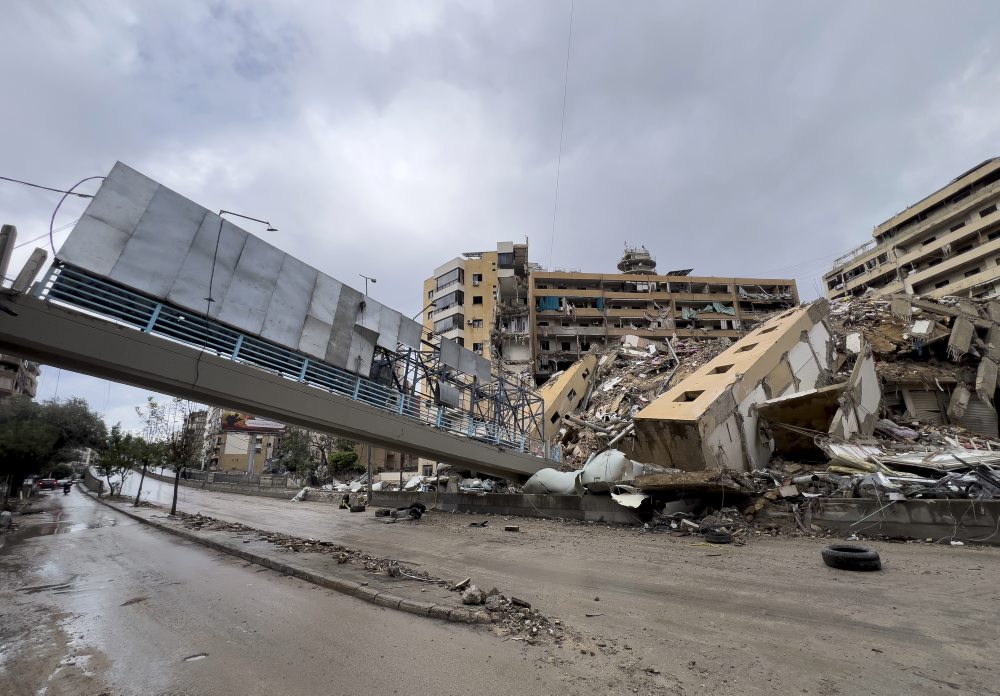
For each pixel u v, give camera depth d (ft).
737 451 61.87
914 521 38.91
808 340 79.15
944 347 85.10
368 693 12.88
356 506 89.20
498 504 76.23
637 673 14.17
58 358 37.63
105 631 18.93
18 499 110.32
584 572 30.48
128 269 40.11
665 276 221.87
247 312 48.08
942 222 181.68
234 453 261.44
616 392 117.60
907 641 16.80
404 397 64.18
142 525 63.87
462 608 19.97
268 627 18.94
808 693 12.84
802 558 33.73
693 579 27.86
